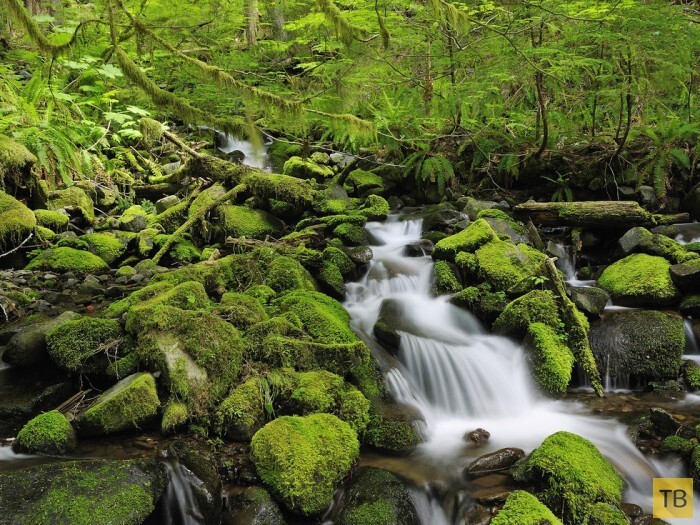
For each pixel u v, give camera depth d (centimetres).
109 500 263
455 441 375
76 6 739
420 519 298
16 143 552
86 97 793
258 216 652
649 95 638
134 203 725
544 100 686
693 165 678
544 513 275
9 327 416
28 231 563
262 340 396
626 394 444
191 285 428
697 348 474
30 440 313
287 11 755
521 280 514
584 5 576
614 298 529
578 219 617
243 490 297
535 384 441
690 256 525
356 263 565
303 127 494
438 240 632
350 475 323
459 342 478
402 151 809
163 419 338
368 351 407
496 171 767
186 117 378
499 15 618
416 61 725
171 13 644
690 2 761
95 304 480
